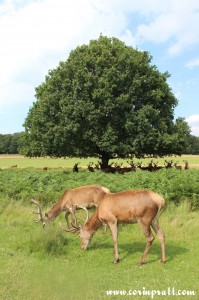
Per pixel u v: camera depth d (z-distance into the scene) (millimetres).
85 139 29656
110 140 28156
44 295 6098
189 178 13961
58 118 29703
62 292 6223
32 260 7910
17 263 7641
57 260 7988
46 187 14281
